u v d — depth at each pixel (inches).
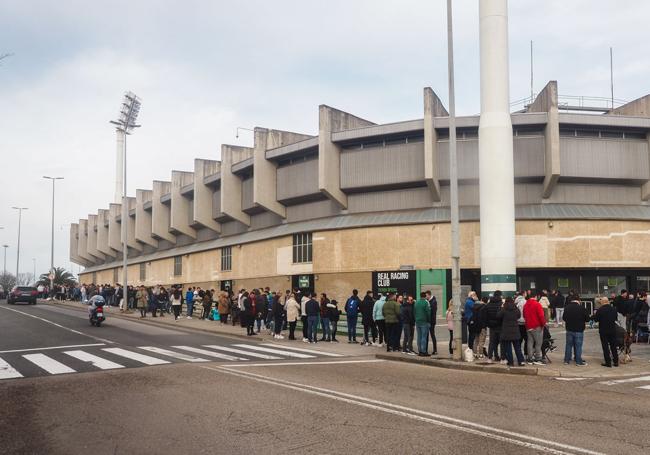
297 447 278.2
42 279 3245.6
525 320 620.4
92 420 342.0
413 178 1472.7
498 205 942.4
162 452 274.8
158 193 2564.0
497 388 461.1
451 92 682.8
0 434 313.4
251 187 1925.4
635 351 735.1
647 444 282.4
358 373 541.3
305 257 1642.5
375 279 1466.5
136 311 1631.4
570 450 270.7
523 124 1387.8
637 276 1409.9
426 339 682.8
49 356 649.0
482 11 961.5
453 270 650.8
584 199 1440.7
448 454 264.4
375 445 279.9
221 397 405.1
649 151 1430.9
